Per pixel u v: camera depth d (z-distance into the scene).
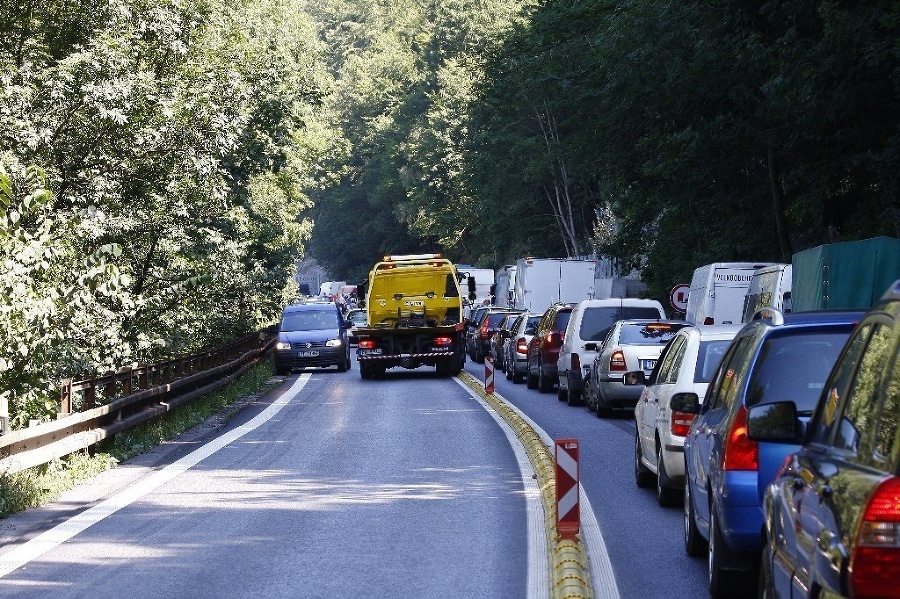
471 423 41.66
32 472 25.73
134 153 44.56
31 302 29.09
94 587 16.70
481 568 17.67
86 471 28.48
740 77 55.66
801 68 49.00
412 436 37.53
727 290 52.06
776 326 15.45
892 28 46.28
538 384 60.41
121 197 45.47
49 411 30.58
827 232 58.47
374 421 42.94
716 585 15.55
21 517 22.86
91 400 30.92
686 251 79.94
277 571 17.67
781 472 11.30
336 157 137.38
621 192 81.69
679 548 19.39
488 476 28.08
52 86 41.75
